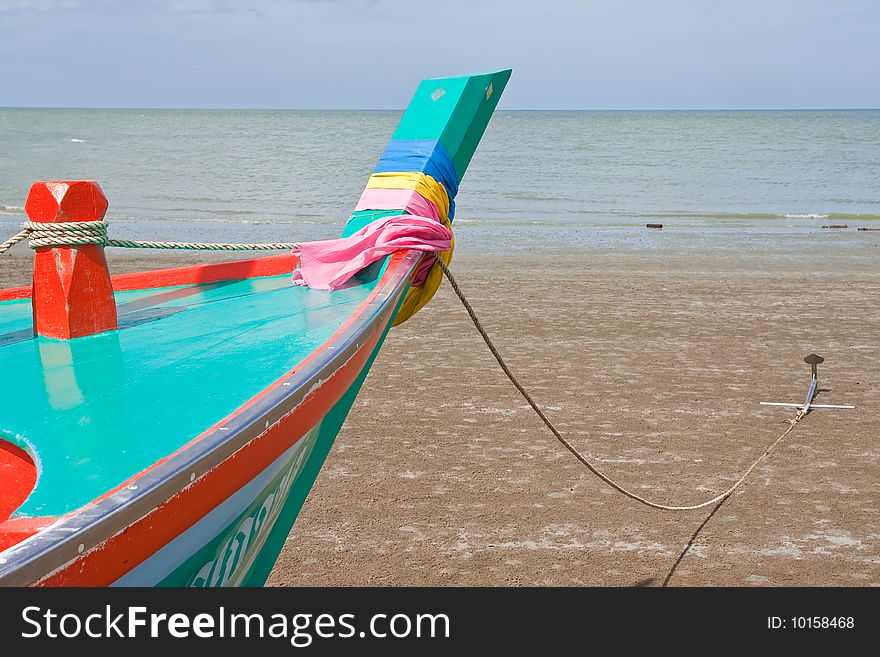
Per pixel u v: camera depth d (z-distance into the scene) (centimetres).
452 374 923
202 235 2100
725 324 1160
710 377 916
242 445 212
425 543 554
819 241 2067
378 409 810
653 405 823
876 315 1220
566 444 517
